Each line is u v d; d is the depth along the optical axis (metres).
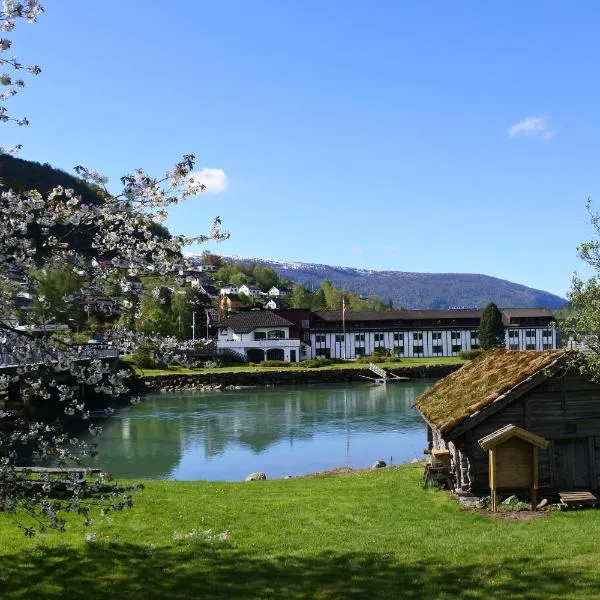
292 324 113.12
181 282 13.80
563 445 21.77
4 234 11.33
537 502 20.97
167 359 13.76
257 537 17.14
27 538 15.87
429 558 14.88
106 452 41.09
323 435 47.03
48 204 12.17
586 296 21.47
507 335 127.19
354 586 13.02
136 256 13.12
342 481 26.38
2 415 12.64
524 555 14.77
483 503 20.98
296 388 84.62
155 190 12.49
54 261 12.33
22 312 12.10
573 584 12.63
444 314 130.75
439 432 21.64
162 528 17.75
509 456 20.66
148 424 53.12
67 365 12.10
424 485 23.88
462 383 25.91
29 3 11.38
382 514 20.11
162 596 12.41
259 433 48.31
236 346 110.25
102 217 12.77
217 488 24.44
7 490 10.75
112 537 16.39
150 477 34.28
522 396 21.67
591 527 17.80
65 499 14.52
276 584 13.16
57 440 11.87
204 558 14.91
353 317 126.50
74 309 12.77
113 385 12.93
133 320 13.96
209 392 80.25
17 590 12.60
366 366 98.12
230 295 159.25
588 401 21.86
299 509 20.72
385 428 49.69
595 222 21.67
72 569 13.90
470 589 12.66
